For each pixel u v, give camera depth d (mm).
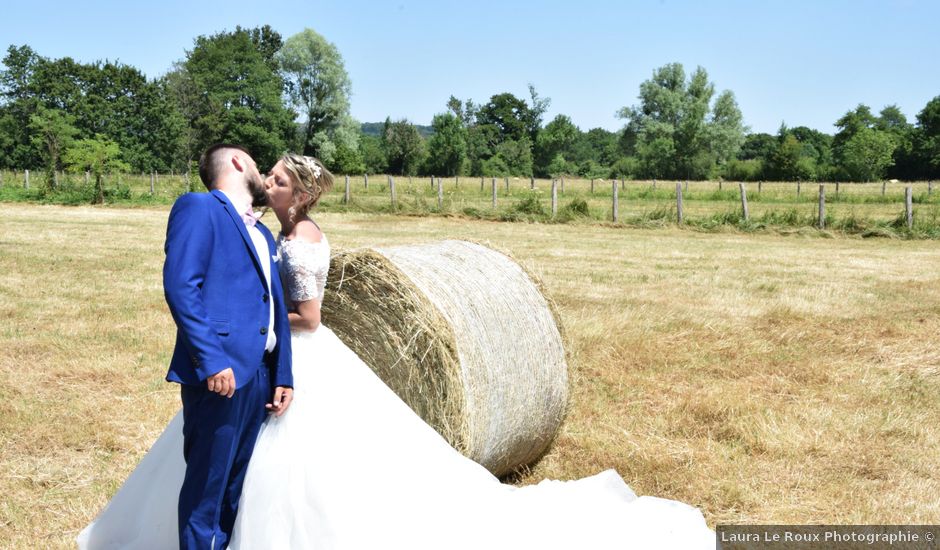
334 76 81438
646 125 94375
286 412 3107
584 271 12844
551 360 4824
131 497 3238
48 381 6250
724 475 4645
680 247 17016
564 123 113438
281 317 3102
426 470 3238
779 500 4289
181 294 2764
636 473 4742
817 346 7945
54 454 4793
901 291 11227
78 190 30094
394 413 3328
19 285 10492
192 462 2896
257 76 76000
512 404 4465
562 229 21141
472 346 4203
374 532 3002
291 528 2975
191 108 74875
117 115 73500
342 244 15266
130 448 4898
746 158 130125
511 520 3281
